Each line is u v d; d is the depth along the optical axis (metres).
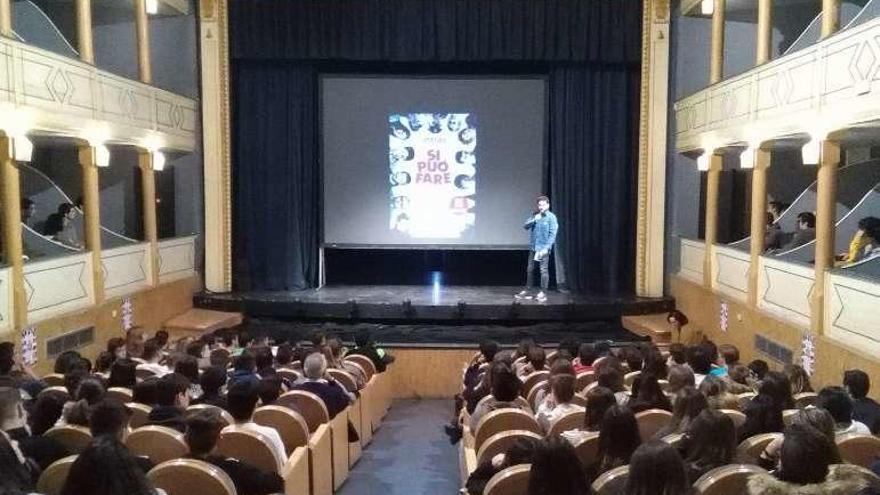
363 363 9.06
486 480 4.17
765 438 4.17
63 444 4.36
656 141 13.64
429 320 12.61
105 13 13.53
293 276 14.30
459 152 14.20
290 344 9.26
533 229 13.66
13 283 8.59
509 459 4.10
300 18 13.62
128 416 4.51
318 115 14.24
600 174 14.10
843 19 10.52
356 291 14.12
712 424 3.68
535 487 2.85
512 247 14.32
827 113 8.14
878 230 8.92
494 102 14.12
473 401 6.73
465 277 15.09
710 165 11.78
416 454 8.05
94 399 4.99
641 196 13.81
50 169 13.01
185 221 13.96
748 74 10.25
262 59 13.88
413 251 15.12
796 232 11.01
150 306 12.00
